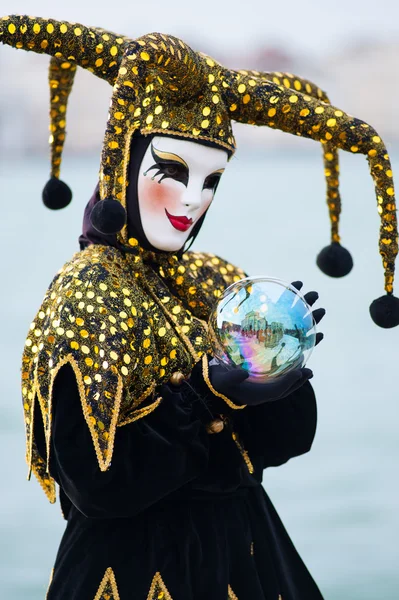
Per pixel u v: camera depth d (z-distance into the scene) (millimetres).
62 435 5395
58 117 6516
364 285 33000
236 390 5418
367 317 28453
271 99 5859
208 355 5676
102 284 5574
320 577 11898
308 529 13531
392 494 14633
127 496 5375
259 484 6133
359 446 17141
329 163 6578
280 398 5559
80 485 5355
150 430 5473
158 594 5570
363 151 5910
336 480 15438
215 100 5793
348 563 12344
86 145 80875
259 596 5809
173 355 5758
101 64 5852
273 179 110812
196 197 5793
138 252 5852
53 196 6605
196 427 5461
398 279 29172
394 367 22703
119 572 5582
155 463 5395
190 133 5723
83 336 5438
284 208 68625
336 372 22516
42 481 6004
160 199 5797
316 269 35812
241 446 5828
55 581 5715
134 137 5785
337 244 6691
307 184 100062
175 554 5629
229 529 5812
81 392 5359
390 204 5949
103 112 57906
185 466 5457
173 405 5469
